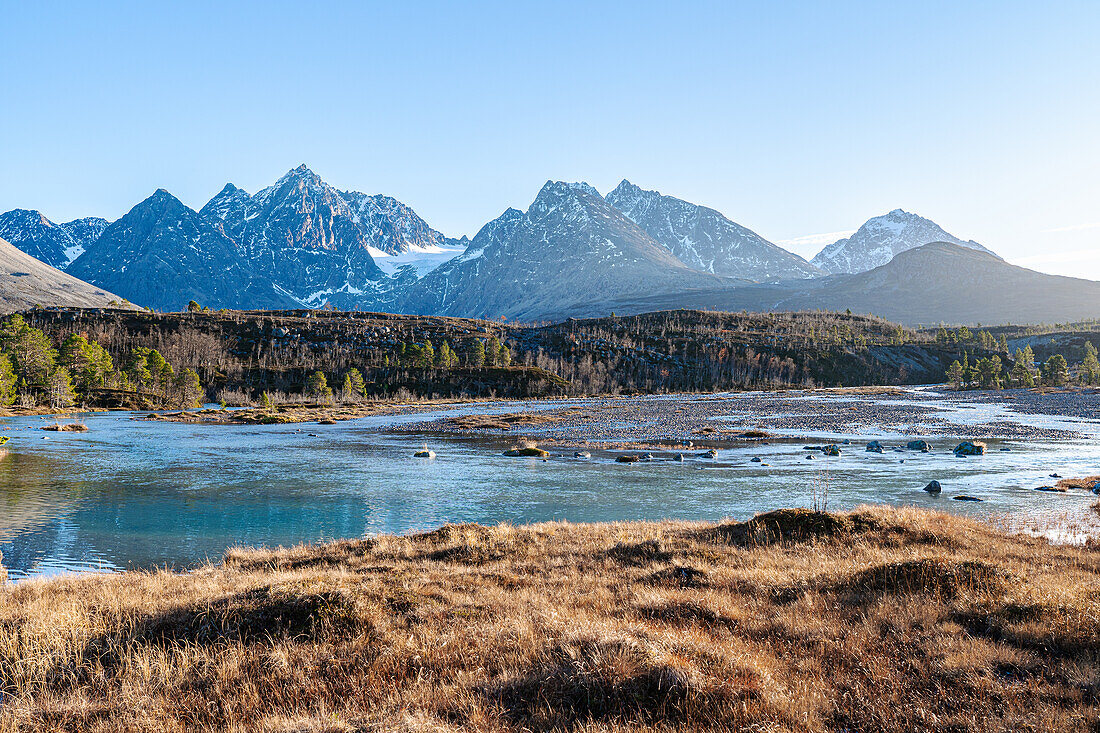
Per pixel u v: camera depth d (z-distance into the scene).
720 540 20.89
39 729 8.06
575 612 12.11
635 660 8.95
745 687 8.36
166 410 129.50
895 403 127.19
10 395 121.62
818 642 10.45
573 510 33.72
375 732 7.47
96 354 141.88
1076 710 7.65
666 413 103.94
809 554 18.17
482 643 10.23
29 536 28.67
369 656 10.01
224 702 8.55
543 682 8.65
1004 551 18.58
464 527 23.95
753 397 159.38
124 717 8.29
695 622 11.57
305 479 44.66
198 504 35.97
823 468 46.75
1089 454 52.28
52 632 10.91
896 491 37.19
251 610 11.61
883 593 12.83
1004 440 63.34
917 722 7.77
